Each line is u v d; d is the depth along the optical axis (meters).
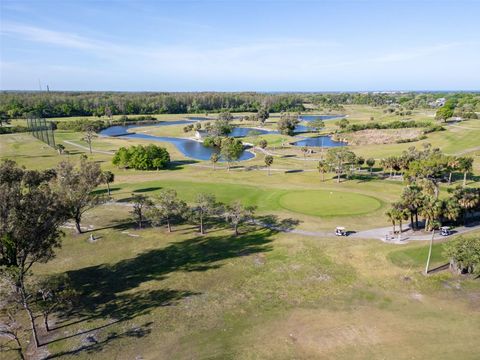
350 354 30.47
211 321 35.50
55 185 59.66
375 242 53.06
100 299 39.94
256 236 56.72
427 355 30.05
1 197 30.88
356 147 141.75
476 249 41.81
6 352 31.52
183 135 191.88
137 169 110.19
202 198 59.31
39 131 174.12
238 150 126.75
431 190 65.19
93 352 31.25
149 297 40.12
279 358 30.11
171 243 54.81
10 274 30.41
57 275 40.47
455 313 36.00
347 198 74.62
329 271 45.16
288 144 157.00
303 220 62.69
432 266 45.56
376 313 36.28
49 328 34.91
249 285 42.34
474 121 174.62
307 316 36.03
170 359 30.23
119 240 56.22
